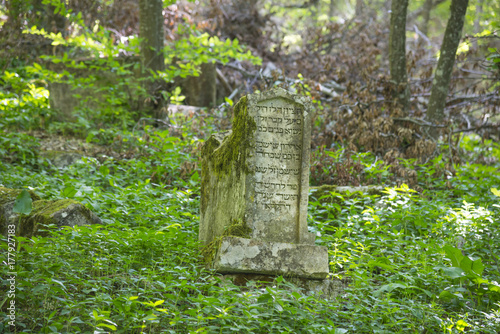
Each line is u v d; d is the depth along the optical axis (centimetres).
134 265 586
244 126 632
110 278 547
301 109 641
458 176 1058
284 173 635
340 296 554
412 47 2327
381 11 2873
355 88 1253
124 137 1181
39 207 663
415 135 1191
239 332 456
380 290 527
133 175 995
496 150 1356
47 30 1694
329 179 1030
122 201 766
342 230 717
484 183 985
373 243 691
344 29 2134
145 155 1095
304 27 2925
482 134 1415
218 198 678
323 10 3344
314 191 896
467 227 753
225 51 1418
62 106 1478
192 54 1409
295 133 639
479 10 2847
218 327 449
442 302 577
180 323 456
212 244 622
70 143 1238
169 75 1333
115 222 668
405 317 518
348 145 1073
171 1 1453
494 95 1378
